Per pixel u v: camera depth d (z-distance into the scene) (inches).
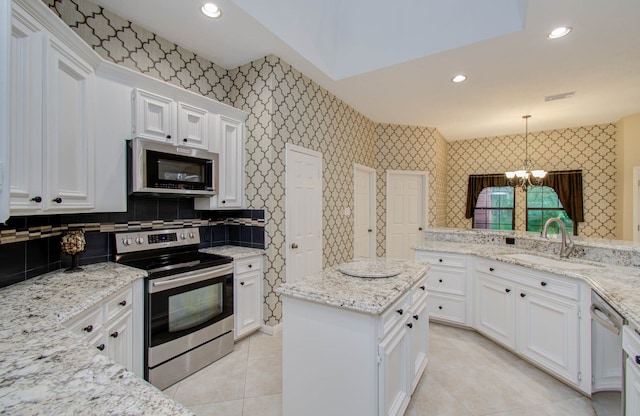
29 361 33.1
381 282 67.6
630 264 87.3
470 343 107.3
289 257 122.4
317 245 140.9
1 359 33.5
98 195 77.3
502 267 101.0
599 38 100.2
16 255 65.1
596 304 68.4
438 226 227.0
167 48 104.4
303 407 61.7
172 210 107.7
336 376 57.4
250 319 111.0
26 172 52.2
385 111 179.8
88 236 85.4
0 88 35.4
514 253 111.5
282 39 104.7
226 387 81.9
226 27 97.3
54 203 59.3
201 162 100.7
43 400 25.8
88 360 33.6
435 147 217.2
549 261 100.4
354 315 55.1
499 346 104.7
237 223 124.7
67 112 64.2
